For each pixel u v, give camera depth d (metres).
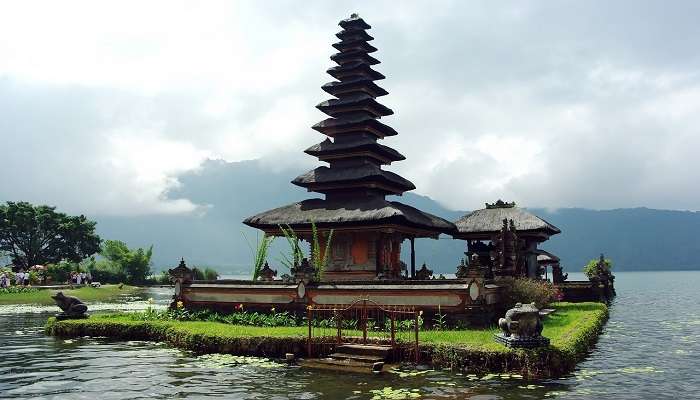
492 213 47.31
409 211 36.56
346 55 40.78
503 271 30.61
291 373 18.97
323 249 35.97
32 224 87.62
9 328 33.00
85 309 31.59
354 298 27.38
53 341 27.08
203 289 31.41
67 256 90.25
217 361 21.23
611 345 26.75
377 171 36.53
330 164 39.81
